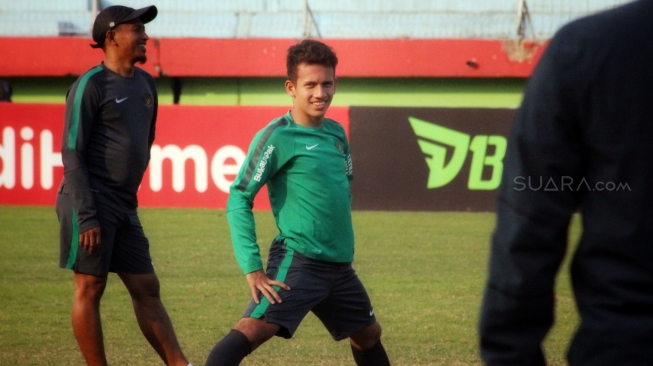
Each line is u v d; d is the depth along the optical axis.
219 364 12.05
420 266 30.12
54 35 62.75
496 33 61.09
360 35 61.62
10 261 30.98
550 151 6.01
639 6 5.89
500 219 6.25
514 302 6.10
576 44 5.94
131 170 15.22
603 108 5.82
